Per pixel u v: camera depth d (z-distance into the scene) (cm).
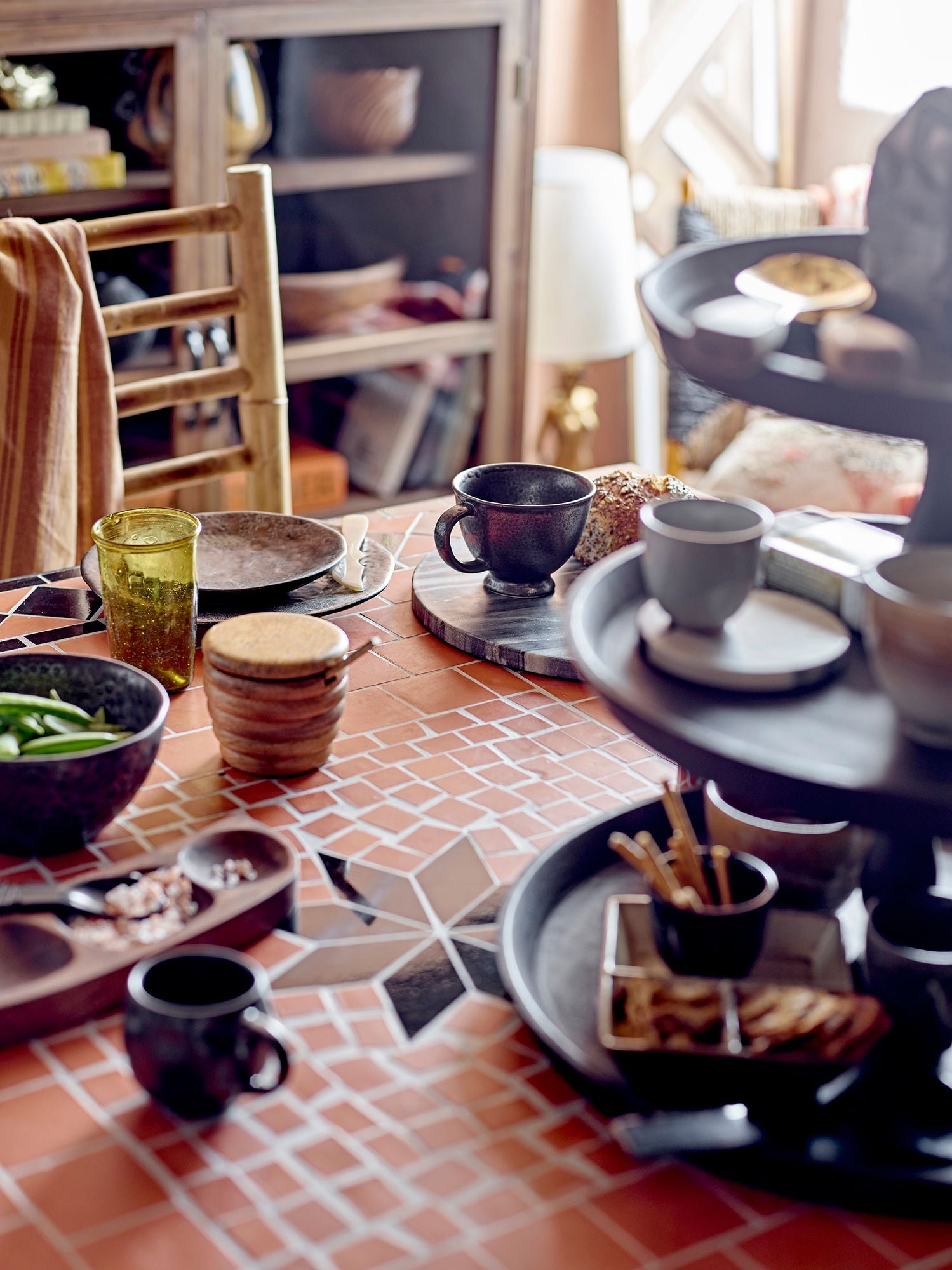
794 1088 64
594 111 313
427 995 76
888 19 320
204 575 122
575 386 300
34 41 204
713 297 84
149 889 79
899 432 63
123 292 224
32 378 142
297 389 261
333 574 126
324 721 97
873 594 67
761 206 295
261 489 162
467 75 259
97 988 72
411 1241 59
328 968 77
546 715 108
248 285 154
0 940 76
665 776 100
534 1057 71
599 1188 63
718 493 270
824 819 64
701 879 73
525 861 89
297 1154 64
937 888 83
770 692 73
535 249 285
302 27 233
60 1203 61
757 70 332
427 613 122
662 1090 66
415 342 269
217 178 232
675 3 312
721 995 67
